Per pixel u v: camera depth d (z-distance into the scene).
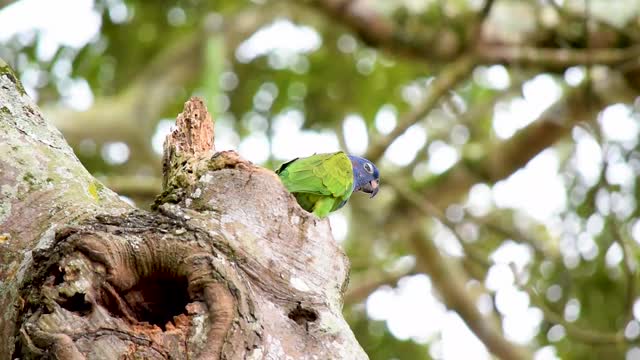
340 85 18.11
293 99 18.20
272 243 5.52
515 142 16.36
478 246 17.55
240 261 5.30
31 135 6.21
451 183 16.70
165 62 17.48
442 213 15.18
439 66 15.45
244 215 5.57
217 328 4.95
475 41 14.23
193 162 6.05
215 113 12.91
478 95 18.75
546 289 16.06
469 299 17.22
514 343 16.97
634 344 13.77
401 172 17.55
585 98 15.24
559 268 15.85
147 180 14.54
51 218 5.68
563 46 14.34
